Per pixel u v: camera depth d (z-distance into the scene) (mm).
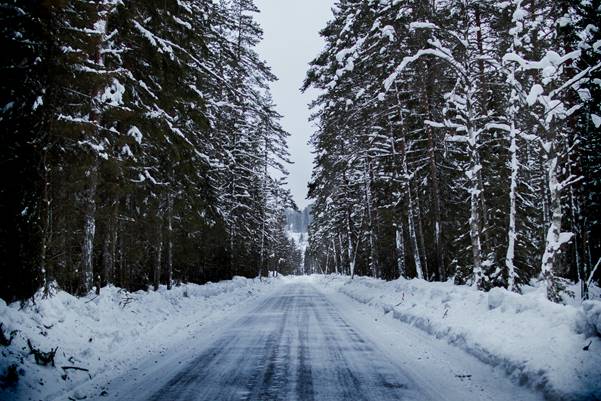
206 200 21984
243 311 17250
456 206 23594
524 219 19984
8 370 5648
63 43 8852
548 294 9625
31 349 6469
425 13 16188
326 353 8383
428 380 6355
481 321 8562
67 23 9133
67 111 10789
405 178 20781
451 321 9648
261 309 18031
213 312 16625
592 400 4852
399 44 18031
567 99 11562
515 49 12180
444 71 17141
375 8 18484
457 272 19578
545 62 10539
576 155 12734
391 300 16125
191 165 14812
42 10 7953
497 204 19109
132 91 12992
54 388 5953
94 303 10312
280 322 13344
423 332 10523
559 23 11266
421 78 18516
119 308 11242
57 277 14047
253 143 33156
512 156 13117
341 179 32906
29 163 8031
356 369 7062
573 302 11492
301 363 7547
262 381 6422
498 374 6516
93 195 11539
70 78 9055
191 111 14352
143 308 12789
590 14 10789
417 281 16422
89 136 10781
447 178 23156
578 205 13328
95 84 9977
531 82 14008
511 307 8180
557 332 6383
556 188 9883
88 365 7164
